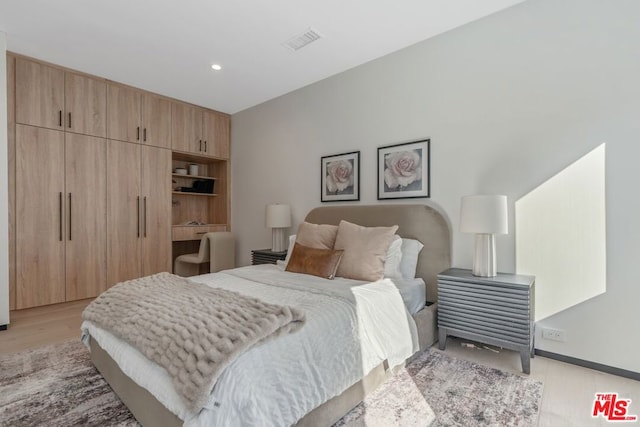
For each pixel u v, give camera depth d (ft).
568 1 7.14
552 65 7.34
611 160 6.66
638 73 6.40
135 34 9.04
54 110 11.00
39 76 10.68
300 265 8.72
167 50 9.95
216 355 3.84
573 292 7.08
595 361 6.81
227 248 14.67
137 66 11.04
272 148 14.14
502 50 8.03
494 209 7.22
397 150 9.98
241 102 14.60
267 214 12.73
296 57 10.37
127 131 12.77
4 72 9.06
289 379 4.24
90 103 11.81
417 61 9.54
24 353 7.57
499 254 8.08
